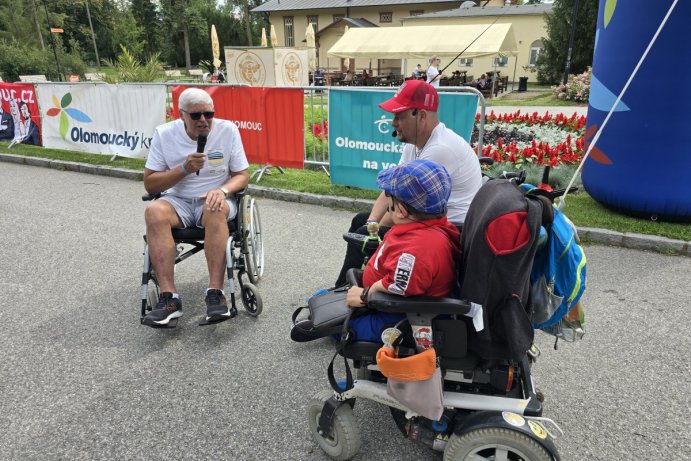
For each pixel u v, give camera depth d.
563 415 2.69
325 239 5.37
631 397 2.83
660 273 4.34
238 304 4.02
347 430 2.28
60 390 2.95
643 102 4.79
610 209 5.57
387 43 19.80
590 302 3.86
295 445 2.52
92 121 8.75
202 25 57.12
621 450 2.45
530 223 1.79
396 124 2.88
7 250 5.10
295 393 2.92
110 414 2.75
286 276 4.48
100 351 3.36
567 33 24.30
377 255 2.18
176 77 35.25
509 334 1.92
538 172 6.59
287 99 6.89
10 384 3.00
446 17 29.48
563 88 20.16
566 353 3.25
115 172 8.23
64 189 7.48
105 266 4.71
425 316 1.98
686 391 2.87
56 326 3.67
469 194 2.87
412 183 1.99
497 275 1.87
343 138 6.55
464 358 2.09
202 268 4.73
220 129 3.84
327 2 39.78
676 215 5.04
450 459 2.06
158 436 2.59
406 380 1.97
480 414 2.02
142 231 5.65
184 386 2.99
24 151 9.79
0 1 46.94
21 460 2.43
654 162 4.91
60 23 53.44
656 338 3.38
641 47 4.66
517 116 10.79
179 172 3.58
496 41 17.81
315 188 6.89
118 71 15.45
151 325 3.26
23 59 30.50
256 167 8.01
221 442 2.54
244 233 3.79
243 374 3.11
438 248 1.98
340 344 2.18
